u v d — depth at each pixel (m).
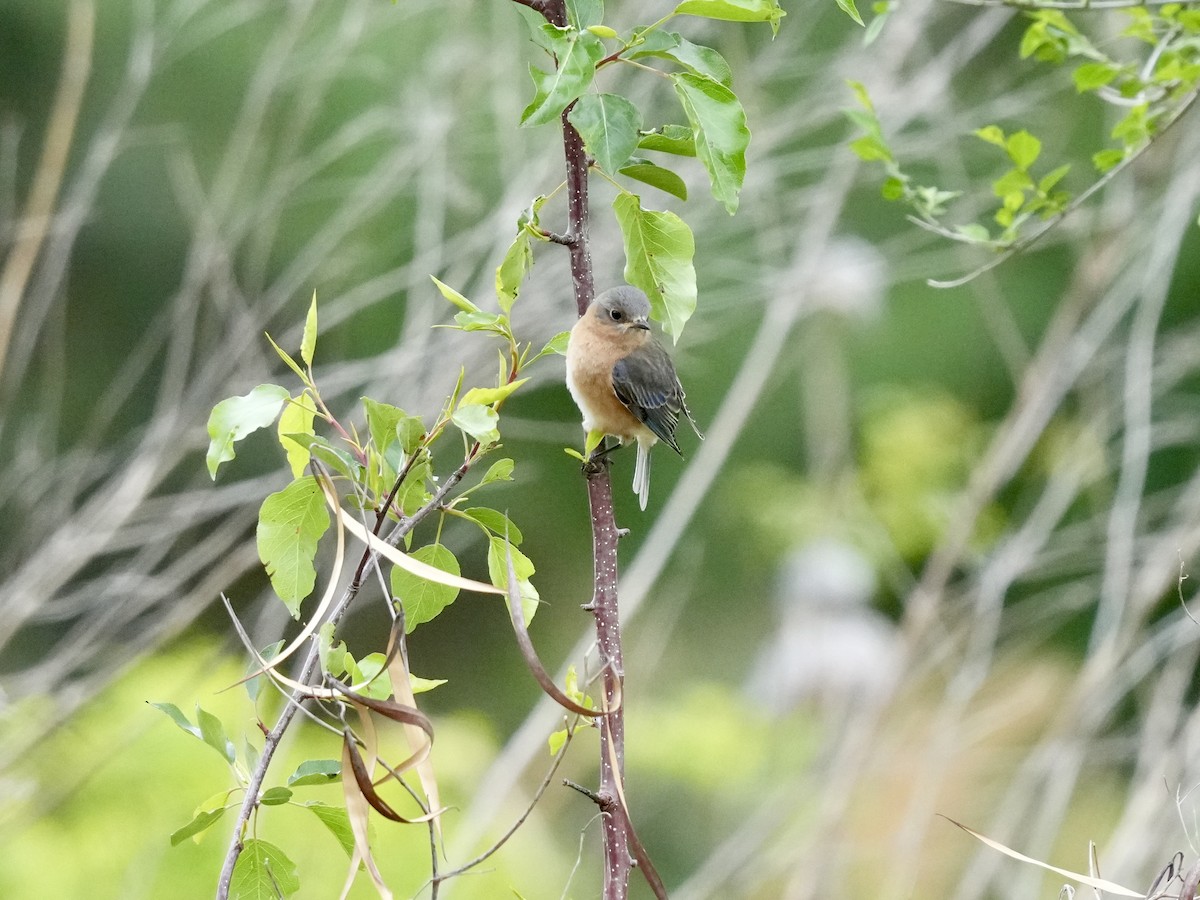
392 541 5.00
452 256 12.20
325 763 5.17
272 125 15.17
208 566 14.48
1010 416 12.95
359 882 10.98
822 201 13.02
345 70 14.52
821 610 16.12
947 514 15.34
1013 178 8.63
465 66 12.59
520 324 11.31
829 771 12.81
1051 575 16.45
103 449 18.45
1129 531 11.38
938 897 12.69
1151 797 9.82
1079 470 12.38
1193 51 8.52
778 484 17.33
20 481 12.30
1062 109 16.14
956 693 11.50
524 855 12.84
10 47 17.28
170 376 11.58
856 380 19.38
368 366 11.87
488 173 14.17
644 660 16.06
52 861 11.28
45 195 11.68
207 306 13.65
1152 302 11.73
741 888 12.50
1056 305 19.77
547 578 20.17
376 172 13.88
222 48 16.39
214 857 11.09
